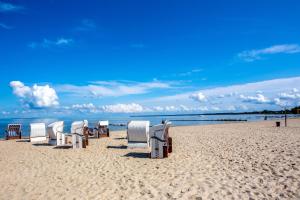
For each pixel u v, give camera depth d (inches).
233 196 263.9
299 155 433.1
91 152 573.9
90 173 385.7
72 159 497.7
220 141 679.1
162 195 277.7
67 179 356.8
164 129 480.7
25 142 824.3
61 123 725.9
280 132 865.5
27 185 336.5
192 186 301.6
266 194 265.0
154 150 484.1
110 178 354.0
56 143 717.9
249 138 714.8
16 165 461.4
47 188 320.8
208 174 349.1
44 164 460.4
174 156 489.1
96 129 880.9
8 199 289.0
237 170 362.3
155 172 375.2
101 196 283.7
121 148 623.8
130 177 354.6
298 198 250.4
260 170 355.9
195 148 574.6
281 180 306.7
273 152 475.2
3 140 912.9
